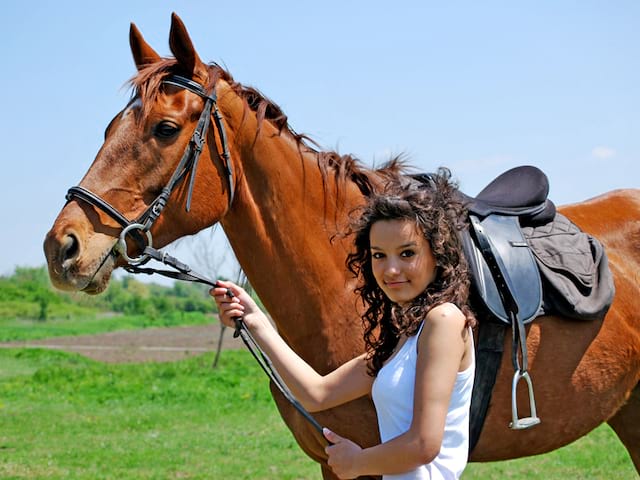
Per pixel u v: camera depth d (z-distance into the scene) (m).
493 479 5.73
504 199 2.87
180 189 2.54
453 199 2.00
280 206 2.67
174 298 49.28
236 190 2.68
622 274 3.00
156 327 32.38
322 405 2.15
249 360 14.83
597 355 2.79
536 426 2.73
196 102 2.57
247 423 8.55
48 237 2.39
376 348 2.05
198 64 2.63
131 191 2.48
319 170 2.76
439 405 1.75
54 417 8.97
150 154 2.50
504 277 2.58
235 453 6.86
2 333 26.88
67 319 36.94
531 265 2.67
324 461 2.71
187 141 2.55
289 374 2.19
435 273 1.90
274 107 2.77
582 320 2.75
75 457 6.67
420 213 1.86
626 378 2.90
